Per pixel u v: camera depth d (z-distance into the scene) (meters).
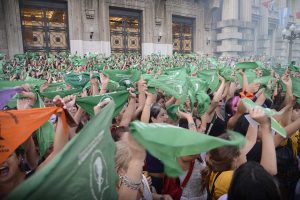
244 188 1.42
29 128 1.79
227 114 3.94
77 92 4.05
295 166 2.87
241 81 5.81
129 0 22.61
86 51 20.52
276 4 35.81
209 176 2.16
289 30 21.12
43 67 12.74
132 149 1.56
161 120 3.27
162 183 2.47
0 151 1.71
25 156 2.28
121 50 23.30
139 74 4.58
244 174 1.47
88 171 1.01
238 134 1.50
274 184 1.43
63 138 1.87
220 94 3.83
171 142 1.24
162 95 4.45
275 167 1.85
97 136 1.10
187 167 2.29
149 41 24.25
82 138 1.00
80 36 20.11
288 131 2.62
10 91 2.50
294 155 3.03
